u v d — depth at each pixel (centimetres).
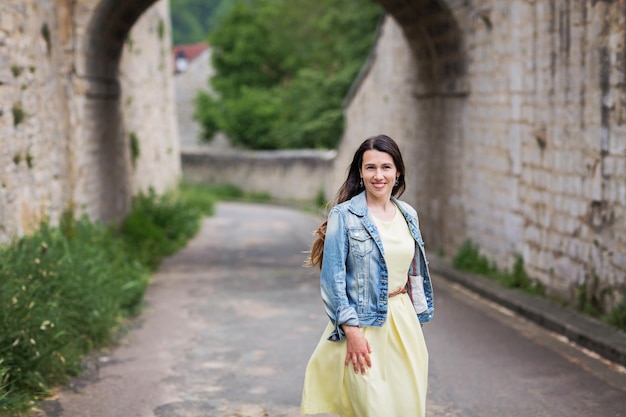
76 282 646
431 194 1341
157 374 576
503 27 966
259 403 505
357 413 334
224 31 4219
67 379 545
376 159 341
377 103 1905
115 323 711
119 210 1355
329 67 3931
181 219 1650
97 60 1127
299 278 1095
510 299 824
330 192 2856
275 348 657
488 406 491
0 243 673
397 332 342
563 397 506
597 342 621
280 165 3459
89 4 1037
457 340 676
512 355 620
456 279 1023
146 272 1071
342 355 338
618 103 685
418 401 339
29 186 812
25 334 502
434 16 1166
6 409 453
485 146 1050
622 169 680
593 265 734
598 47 721
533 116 877
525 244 907
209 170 3856
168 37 2112
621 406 486
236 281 1060
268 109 3997
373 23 3381
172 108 2205
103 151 1209
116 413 483
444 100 1254
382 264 338
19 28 809
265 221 2261
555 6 811
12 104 765
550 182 833
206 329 738
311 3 4091
